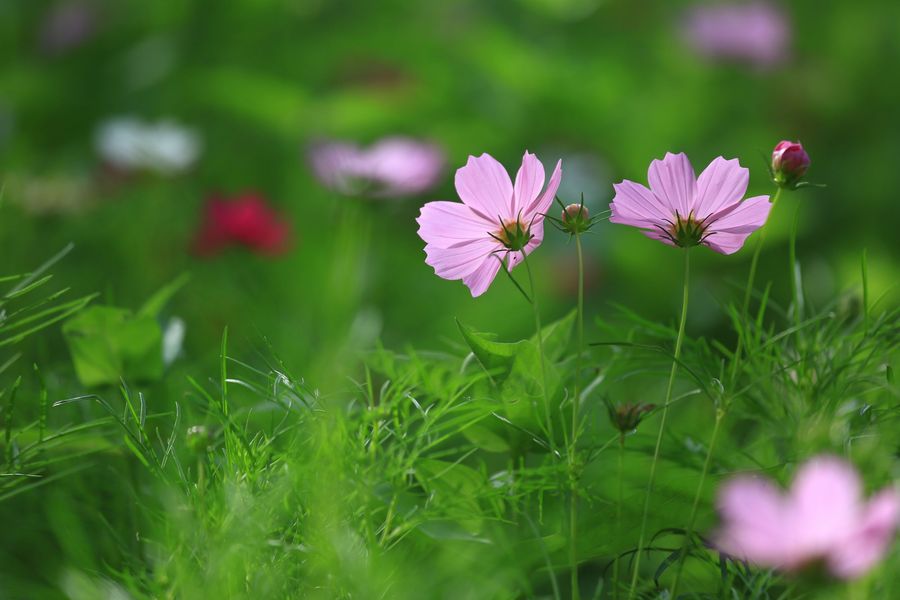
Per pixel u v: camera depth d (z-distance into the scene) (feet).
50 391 5.81
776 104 13.00
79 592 5.26
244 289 8.14
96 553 5.46
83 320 5.56
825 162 12.25
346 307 8.16
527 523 5.34
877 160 11.89
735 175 5.14
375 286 9.14
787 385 5.41
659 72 13.35
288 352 6.51
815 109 12.90
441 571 5.23
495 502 5.27
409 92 11.85
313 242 9.22
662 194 5.15
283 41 12.96
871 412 5.32
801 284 5.56
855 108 12.85
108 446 5.55
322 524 5.14
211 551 5.12
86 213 8.75
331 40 12.58
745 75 13.00
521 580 5.16
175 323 5.72
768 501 4.75
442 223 5.17
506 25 13.29
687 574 5.39
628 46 13.75
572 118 12.15
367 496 5.19
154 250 8.83
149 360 5.61
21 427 5.64
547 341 5.40
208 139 11.75
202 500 5.17
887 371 5.33
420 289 9.39
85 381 5.60
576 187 11.41
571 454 5.17
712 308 9.52
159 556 5.26
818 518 4.73
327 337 7.59
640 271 10.34
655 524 5.23
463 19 13.21
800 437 5.33
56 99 11.99
